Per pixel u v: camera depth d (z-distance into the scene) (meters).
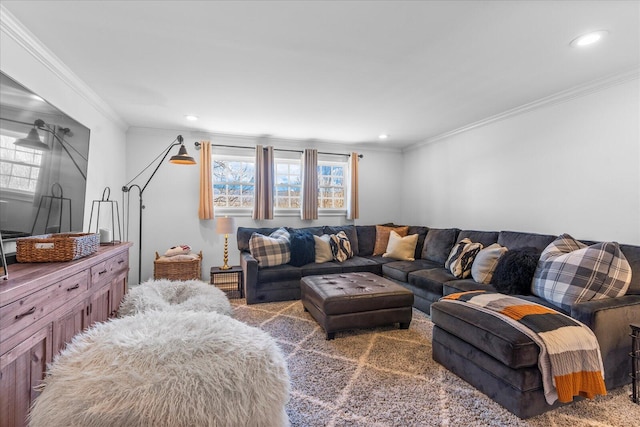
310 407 1.67
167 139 4.16
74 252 1.64
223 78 2.52
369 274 3.32
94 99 2.85
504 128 3.46
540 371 1.60
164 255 3.89
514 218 3.34
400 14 1.69
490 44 2.00
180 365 1.24
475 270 2.87
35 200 1.73
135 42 1.97
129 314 2.08
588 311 1.79
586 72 2.41
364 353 2.29
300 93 2.84
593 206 2.62
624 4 1.60
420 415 1.61
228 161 4.52
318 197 4.95
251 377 1.30
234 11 1.66
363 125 3.92
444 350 2.10
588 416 1.59
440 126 3.96
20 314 1.13
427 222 4.77
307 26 1.80
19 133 1.58
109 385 1.14
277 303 3.50
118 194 3.69
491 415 1.60
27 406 1.18
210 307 2.30
